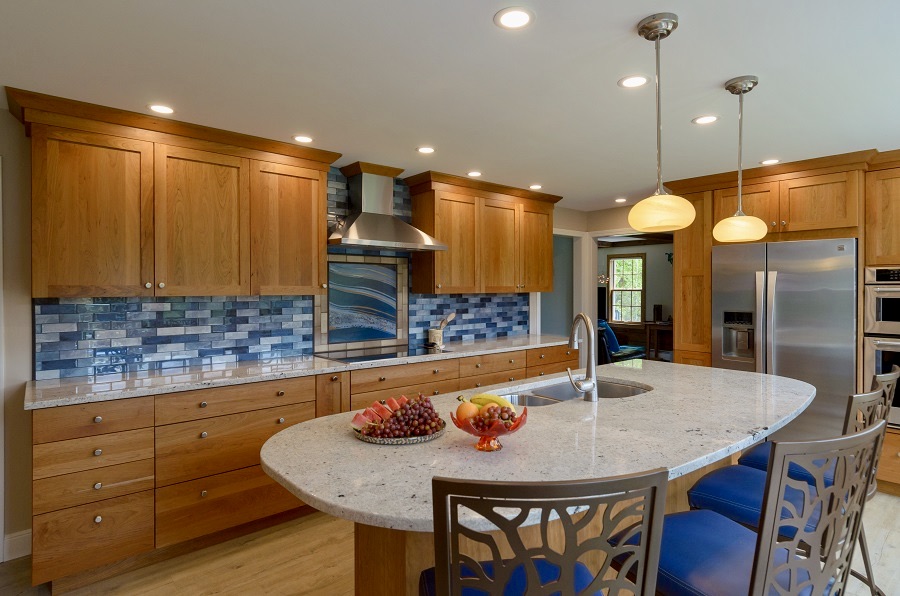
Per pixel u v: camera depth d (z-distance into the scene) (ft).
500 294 16.87
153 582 7.96
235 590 7.74
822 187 12.07
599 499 3.13
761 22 5.94
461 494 3.03
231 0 5.41
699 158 11.93
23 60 6.82
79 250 8.38
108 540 7.89
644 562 3.32
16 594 7.72
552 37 6.29
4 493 8.65
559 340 15.96
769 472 3.60
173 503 8.48
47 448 7.39
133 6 5.52
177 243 9.34
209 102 8.34
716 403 7.22
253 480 9.35
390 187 12.93
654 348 29.25
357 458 5.00
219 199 9.83
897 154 11.21
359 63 6.98
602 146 10.96
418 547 4.99
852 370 11.51
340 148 11.07
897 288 11.14
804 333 12.12
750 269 13.02
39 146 8.05
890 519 10.09
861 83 7.68
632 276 31.78
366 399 11.05
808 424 12.07
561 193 15.97
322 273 11.27
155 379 9.00
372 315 13.50
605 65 7.07
